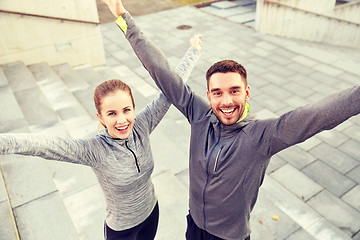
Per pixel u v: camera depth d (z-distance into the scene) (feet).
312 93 23.39
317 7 36.73
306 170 16.21
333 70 26.76
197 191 5.59
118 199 5.89
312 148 17.72
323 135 18.74
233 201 5.19
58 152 4.73
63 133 14.11
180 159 13.85
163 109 6.24
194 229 6.41
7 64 21.18
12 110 14.39
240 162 4.79
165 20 38.93
